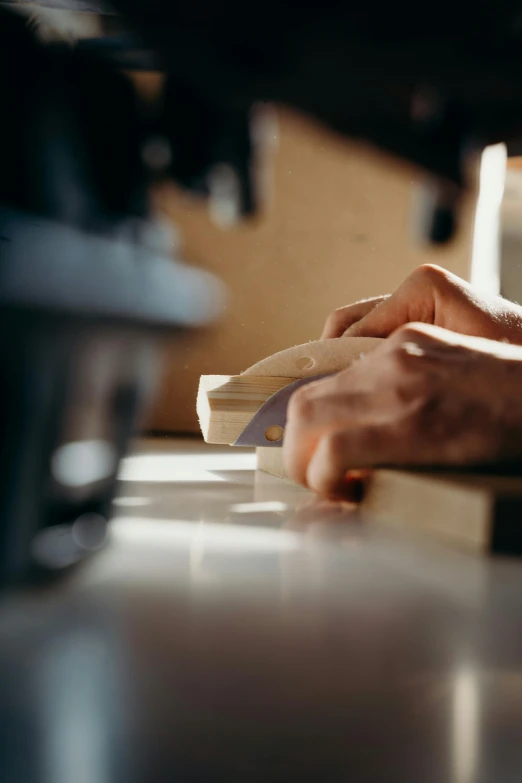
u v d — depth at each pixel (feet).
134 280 0.69
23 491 0.78
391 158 0.57
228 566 1.51
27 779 0.66
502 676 0.96
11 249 0.64
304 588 1.36
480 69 0.52
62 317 0.67
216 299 0.73
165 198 0.69
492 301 2.72
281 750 0.74
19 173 0.65
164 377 0.86
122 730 0.76
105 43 0.58
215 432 3.01
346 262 4.85
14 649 0.96
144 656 0.97
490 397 2.04
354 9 0.49
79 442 0.87
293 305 5.10
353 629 1.12
